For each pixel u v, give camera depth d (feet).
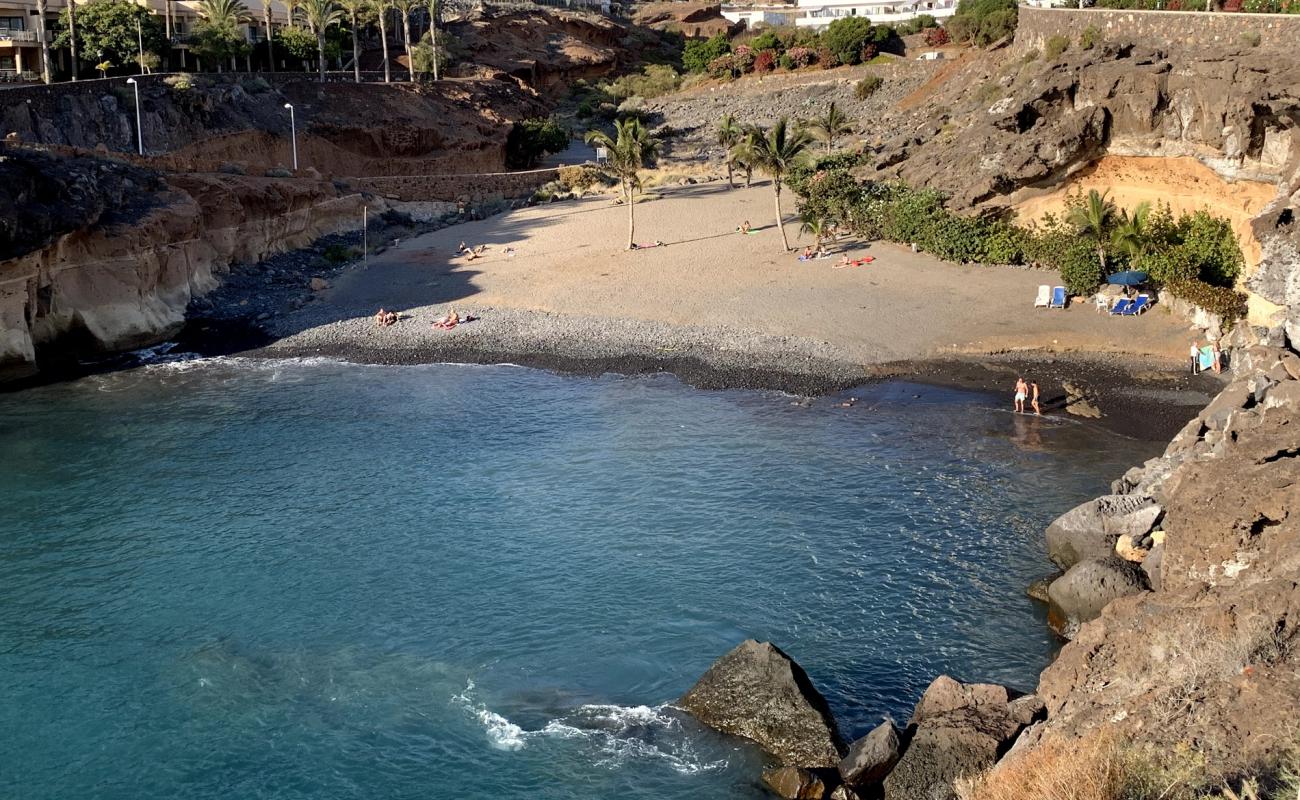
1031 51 296.30
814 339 203.92
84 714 93.76
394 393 184.03
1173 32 240.32
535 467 149.89
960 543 123.34
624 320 219.41
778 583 114.83
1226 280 207.21
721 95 489.67
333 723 92.43
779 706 87.97
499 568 119.65
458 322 222.69
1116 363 186.70
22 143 220.64
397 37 513.45
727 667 91.66
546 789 83.76
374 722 92.48
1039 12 296.71
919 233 247.09
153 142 300.40
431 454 155.22
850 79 452.35
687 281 240.73
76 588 114.93
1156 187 224.94
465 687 97.14
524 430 165.37
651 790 83.20
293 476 146.82
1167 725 67.31
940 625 105.91
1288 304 166.71
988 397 174.70
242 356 207.41
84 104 285.23
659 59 603.67
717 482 143.23
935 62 431.02
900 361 193.16
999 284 225.35
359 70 463.01
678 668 99.19
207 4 371.97
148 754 88.63
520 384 188.24
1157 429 157.69
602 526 130.21
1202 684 70.64
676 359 198.18
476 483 144.36
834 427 163.73
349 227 307.37
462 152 386.73
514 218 317.83
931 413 168.55
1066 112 238.48
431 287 248.32
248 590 114.83
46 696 96.17
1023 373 184.85
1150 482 120.16
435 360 202.69
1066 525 115.65
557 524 131.03
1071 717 75.10
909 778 78.48
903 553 121.19
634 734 89.66
